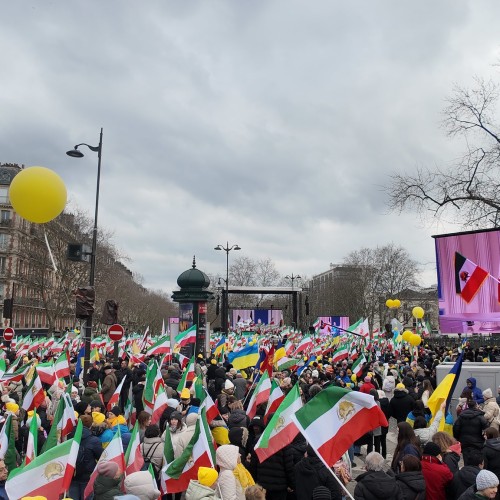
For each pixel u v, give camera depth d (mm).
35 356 24438
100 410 10273
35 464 6105
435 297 93688
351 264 89250
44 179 10633
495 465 7418
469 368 15250
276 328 54656
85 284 58781
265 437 6824
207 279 32688
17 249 73062
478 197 26281
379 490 5785
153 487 6230
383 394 13766
